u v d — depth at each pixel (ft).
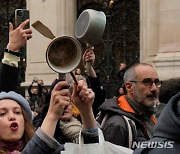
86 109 11.04
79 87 10.77
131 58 61.21
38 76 59.06
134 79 17.10
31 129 11.91
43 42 59.57
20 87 58.44
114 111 16.66
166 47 54.13
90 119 11.20
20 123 11.62
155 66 54.08
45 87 58.08
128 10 61.98
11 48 13.44
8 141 11.53
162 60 53.62
